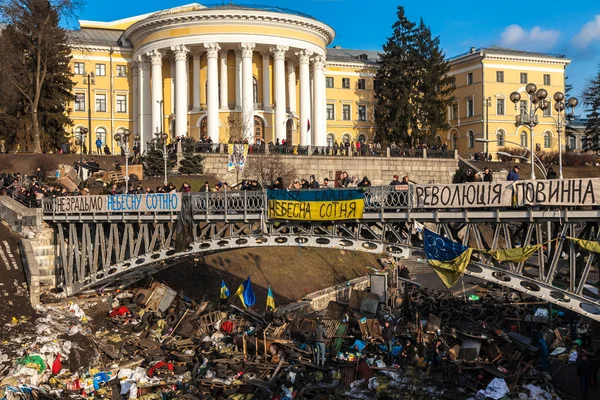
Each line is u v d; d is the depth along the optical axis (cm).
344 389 2620
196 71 7000
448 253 2270
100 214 3338
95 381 2736
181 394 2659
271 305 3409
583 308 2023
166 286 3634
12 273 3428
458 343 2923
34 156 5725
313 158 5894
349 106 8925
